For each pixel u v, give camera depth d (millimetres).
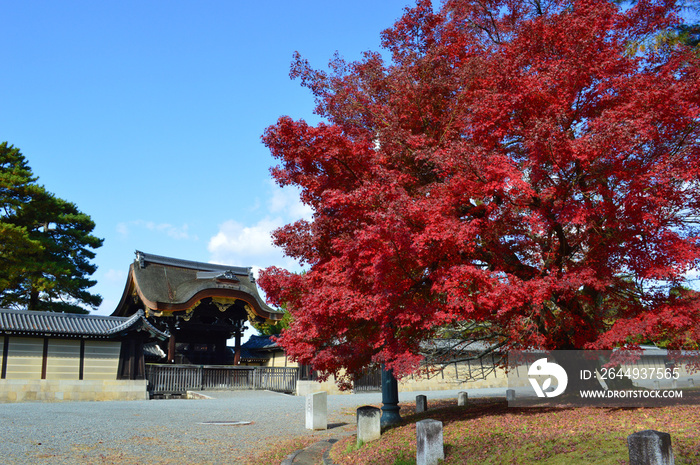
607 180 10367
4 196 40344
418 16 13750
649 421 9234
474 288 9719
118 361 29016
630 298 10953
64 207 44688
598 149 9305
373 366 14125
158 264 40406
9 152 42438
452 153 10141
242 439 14781
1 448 11062
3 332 26078
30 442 12000
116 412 19766
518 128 10773
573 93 10781
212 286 36688
